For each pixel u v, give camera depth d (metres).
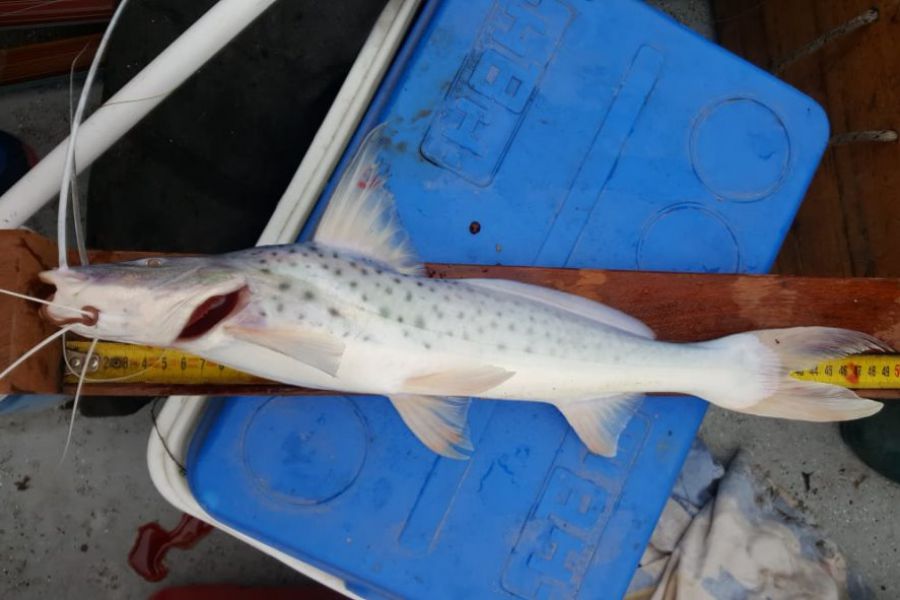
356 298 0.65
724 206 0.76
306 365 0.65
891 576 0.92
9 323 0.64
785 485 0.92
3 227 0.65
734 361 0.72
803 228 0.89
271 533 0.73
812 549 0.90
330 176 0.73
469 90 0.75
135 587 0.88
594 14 0.76
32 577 0.87
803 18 0.86
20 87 0.89
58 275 0.61
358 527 0.73
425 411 0.69
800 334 0.72
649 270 0.75
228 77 0.78
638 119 0.76
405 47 0.75
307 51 0.79
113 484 0.88
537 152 0.75
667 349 0.71
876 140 0.81
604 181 0.76
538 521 0.75
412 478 0.74
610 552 0.75
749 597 0.87
